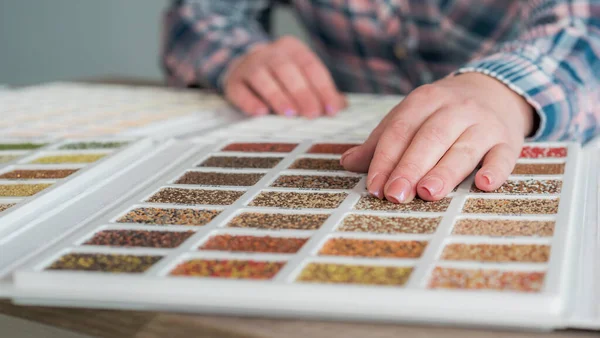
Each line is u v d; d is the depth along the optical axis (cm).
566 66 82
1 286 52
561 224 56
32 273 52
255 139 80
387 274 51
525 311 47
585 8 91
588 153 73
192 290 50
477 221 58
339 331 48
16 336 54
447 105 69
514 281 49
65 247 55
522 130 73
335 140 80
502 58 82
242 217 60
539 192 63
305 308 49
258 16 158
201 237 56
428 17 133
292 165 72
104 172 72
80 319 52
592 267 52
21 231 59
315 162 73
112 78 154
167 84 139
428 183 61
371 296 49
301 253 54
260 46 121
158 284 50
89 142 80
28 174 71
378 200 63
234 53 120
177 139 83
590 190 63
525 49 84
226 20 131
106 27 275
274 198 64
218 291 50
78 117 99
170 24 134
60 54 289
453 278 50
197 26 129
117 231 58
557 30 89
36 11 290
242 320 49
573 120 80
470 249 54
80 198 65
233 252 54
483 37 131
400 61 141
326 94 104
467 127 67
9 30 300
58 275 51
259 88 103
